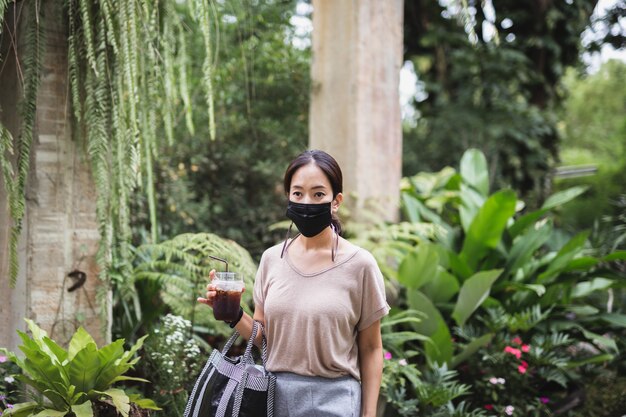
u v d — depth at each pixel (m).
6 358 2.88
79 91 2.84
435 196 5.32
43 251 2.87
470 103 9.02
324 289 1.92
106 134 2.82
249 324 2.04
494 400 3.97
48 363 2.46
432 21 9.04
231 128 5.84
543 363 4.05
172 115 3.18
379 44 4.74
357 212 4.65
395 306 4.37
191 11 2.86
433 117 9.84
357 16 4.69
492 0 8.53
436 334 3.96
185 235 3.57
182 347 3.42
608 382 4.20
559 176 9.83
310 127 4.94
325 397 1.90
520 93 8.95
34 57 2.69
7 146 2.68
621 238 5.59
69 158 2.91
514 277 4.63
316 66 4.88
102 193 2.85
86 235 2.97
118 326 3.60
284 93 5.94
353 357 1.98
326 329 1.90
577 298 5.16
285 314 1.93
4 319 2.99
